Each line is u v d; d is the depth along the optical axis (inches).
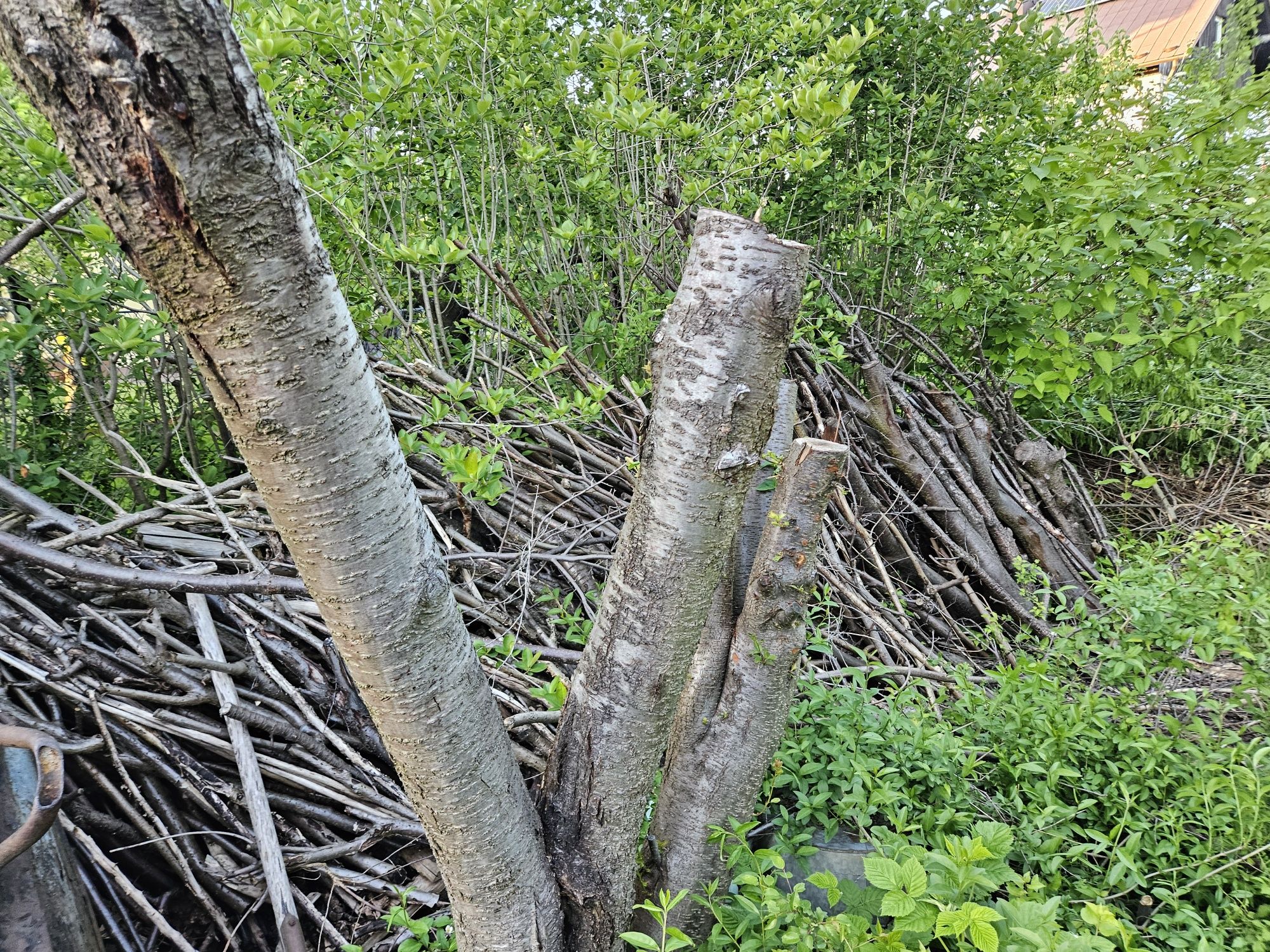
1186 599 99.4
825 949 62.4
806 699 104.2
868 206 223.3
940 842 76.3
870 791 86.1
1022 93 213.0
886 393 168.1
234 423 41.1
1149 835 82.7
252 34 104.3
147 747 91.2
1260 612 93.9
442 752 52.1
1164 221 145.3
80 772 89.0
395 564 46.8
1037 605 136.3
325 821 92.9
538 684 100.6
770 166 153.2
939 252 193.9
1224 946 70.1
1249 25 193.0
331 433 41.8
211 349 38.6
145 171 32.8
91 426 135.5
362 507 44.3
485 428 119.5
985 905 71.7
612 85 129.3
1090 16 230.1
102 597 100.5
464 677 52.7
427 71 127.1
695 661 75.7
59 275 118.7
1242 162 148.3
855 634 136.2
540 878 60.6
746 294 53.8
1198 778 85.5
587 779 61.8
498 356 154.9
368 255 153.1
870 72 224.4
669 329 57.6
